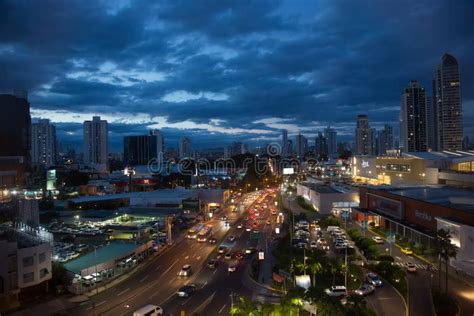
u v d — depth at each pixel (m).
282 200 182.62
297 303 46.28
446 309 51.84
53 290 65.25
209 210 150.88
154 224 119.69
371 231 105.31
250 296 60.56
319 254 69.38
